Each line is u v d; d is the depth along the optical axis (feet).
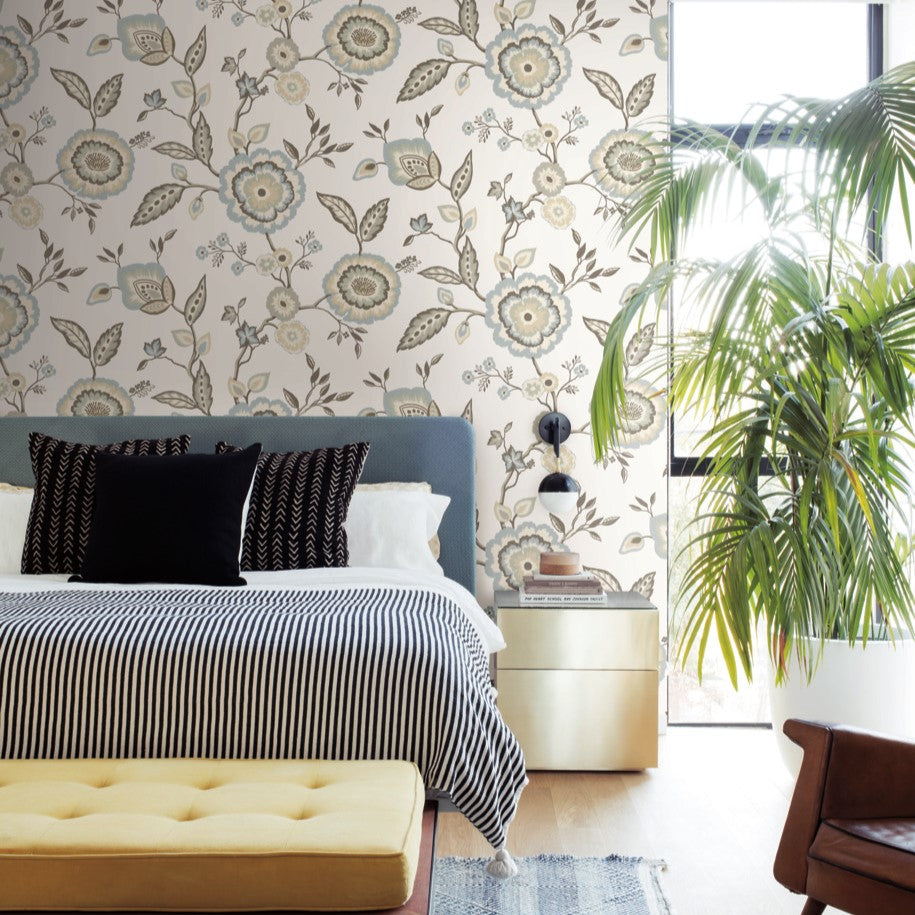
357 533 10.76
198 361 12.26
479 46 12.17
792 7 12.74
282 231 12.21
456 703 6.56
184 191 12.21
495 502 12.19
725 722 12.60
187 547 9.36
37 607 7.54
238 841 4.77
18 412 12.30
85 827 4.88
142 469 9.77
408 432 11.92
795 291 8.85
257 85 12.17
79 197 12.23
